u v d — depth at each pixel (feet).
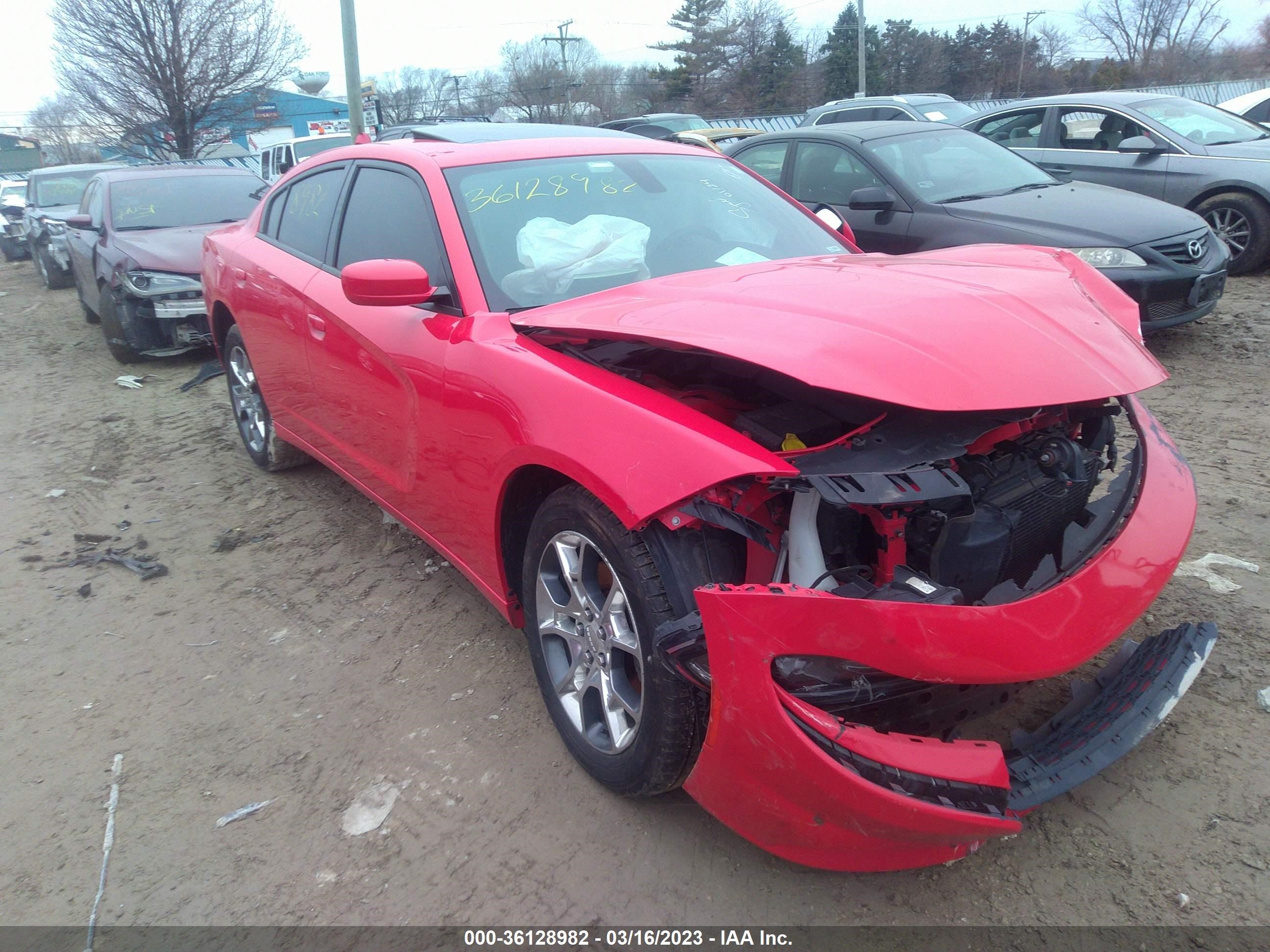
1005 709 8.79
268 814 8.54
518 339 8.86
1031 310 7.34
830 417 7.30
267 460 16.87
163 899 7.64
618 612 7.71
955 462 7.18
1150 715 7.30
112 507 16.39
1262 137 27.63
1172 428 15.71
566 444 7.52
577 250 10.11
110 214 28.71
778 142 24.34
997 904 6.97
